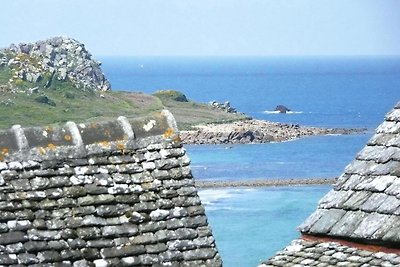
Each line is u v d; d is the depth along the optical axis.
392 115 18.36
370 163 17.80
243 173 131.50
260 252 75.12
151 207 17.30
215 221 89.81
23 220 16.30
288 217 93.06
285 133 183.75
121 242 16.78
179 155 18.02
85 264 16.31
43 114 183.50
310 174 130.75
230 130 184.25
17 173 16.73
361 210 17.03
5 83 192.50
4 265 15.77
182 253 17.08
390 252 16.31
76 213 16.73
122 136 17.84
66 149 17.25
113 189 17.20
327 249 17.02
